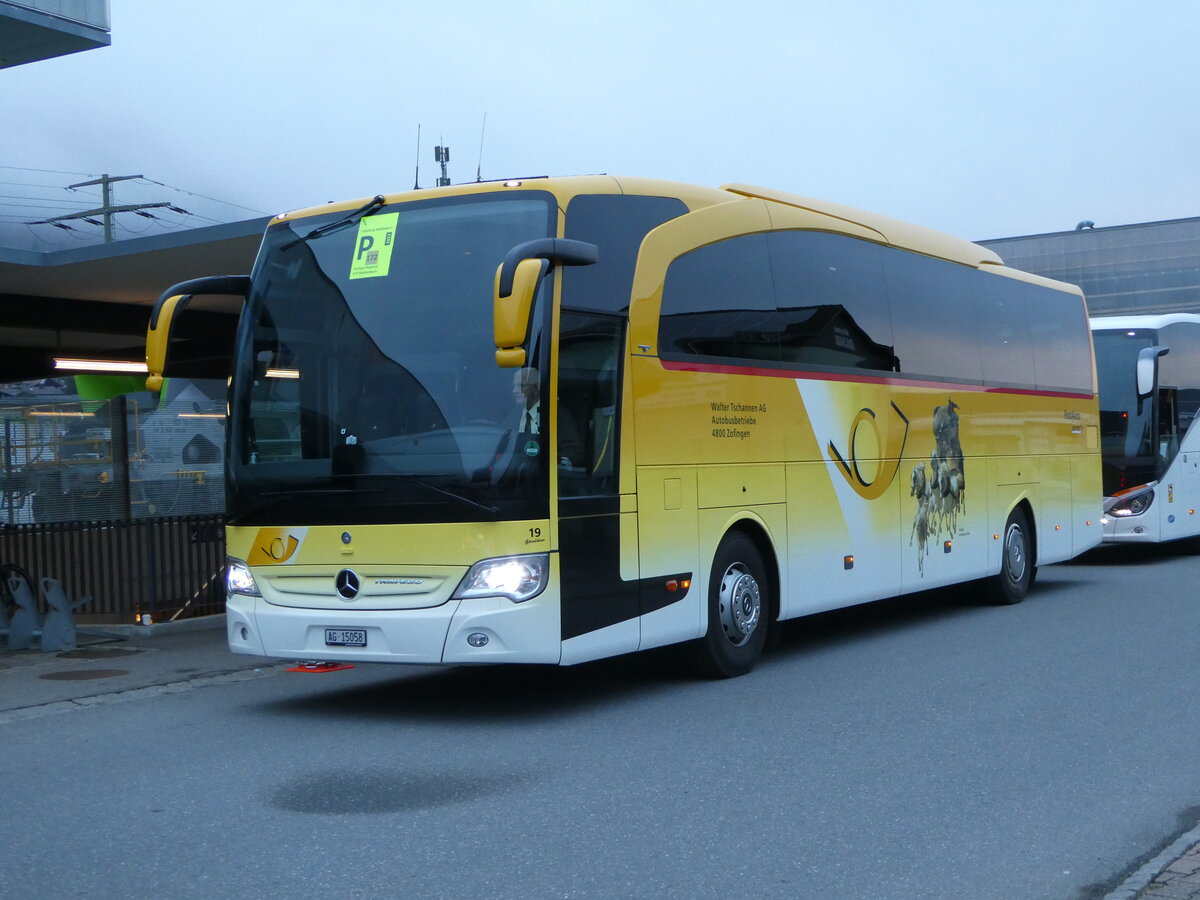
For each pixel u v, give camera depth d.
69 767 7.48
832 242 11.59
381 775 7.11
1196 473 20.52
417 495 8.19
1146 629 12.38
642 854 5.61
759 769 7.12
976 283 14.16
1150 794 6.59
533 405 8.17
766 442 10.39
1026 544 15.07
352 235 8.88
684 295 9.55
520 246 7.66
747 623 10.19
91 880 5.34
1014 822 6.11
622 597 8.75
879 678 9.96
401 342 8.48
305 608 8.59
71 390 19.27
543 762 7.36
